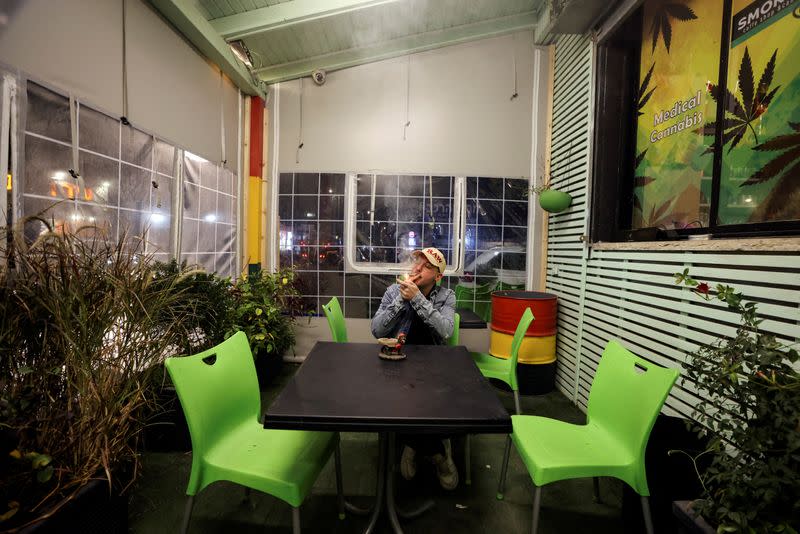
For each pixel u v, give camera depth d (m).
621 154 2.70
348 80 3.84
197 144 3.05
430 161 3.83
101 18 2.07
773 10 1.59
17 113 1.62
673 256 1.92
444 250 3.87
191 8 2.68
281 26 3.01
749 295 1.49
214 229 3.33
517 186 3.82
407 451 1.96
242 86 3.63
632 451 1.35
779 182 1.55
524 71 3.78
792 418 0.84
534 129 3.79
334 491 1.88
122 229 2.26
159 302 1.53
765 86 1.62
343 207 3.89
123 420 1.33
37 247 1.24
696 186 2.04
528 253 3.83
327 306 2.27
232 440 1.43
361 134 3.86
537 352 3.12
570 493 1.89
